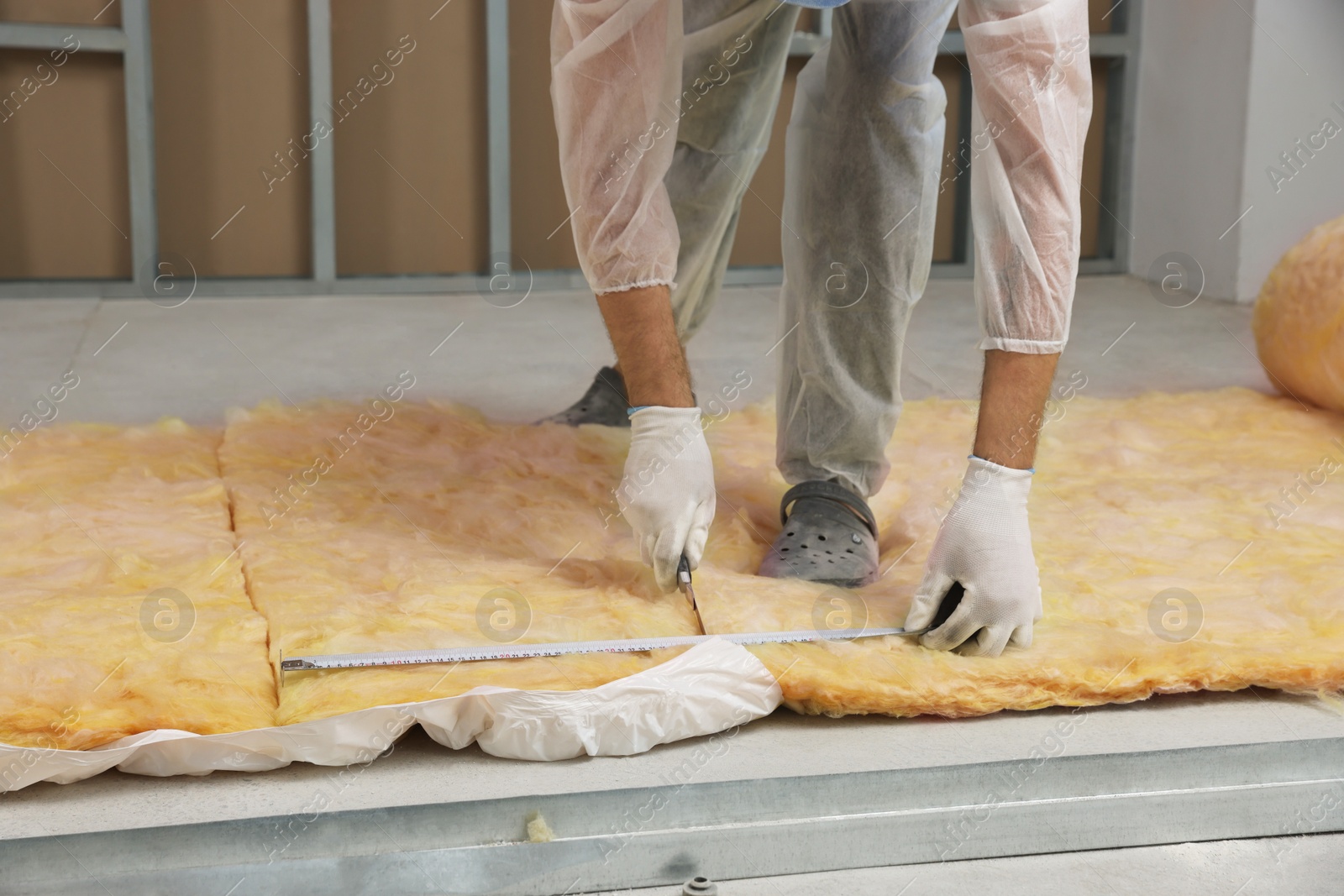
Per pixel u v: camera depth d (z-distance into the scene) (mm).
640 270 1624
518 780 1297
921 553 1925
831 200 1910
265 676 1449
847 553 1862
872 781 1280
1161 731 1419
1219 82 4770
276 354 3719
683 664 1418
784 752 1369
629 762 1347
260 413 2617
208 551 1832
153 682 1390
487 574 1769
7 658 1425
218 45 4785
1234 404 2887
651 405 1659
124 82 4656
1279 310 2893
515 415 2928
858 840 1260
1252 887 1232
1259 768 1358
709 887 1198
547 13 5020
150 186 4719
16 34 4520
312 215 4906
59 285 4746
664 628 1598
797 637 1565
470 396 3162
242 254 4996
